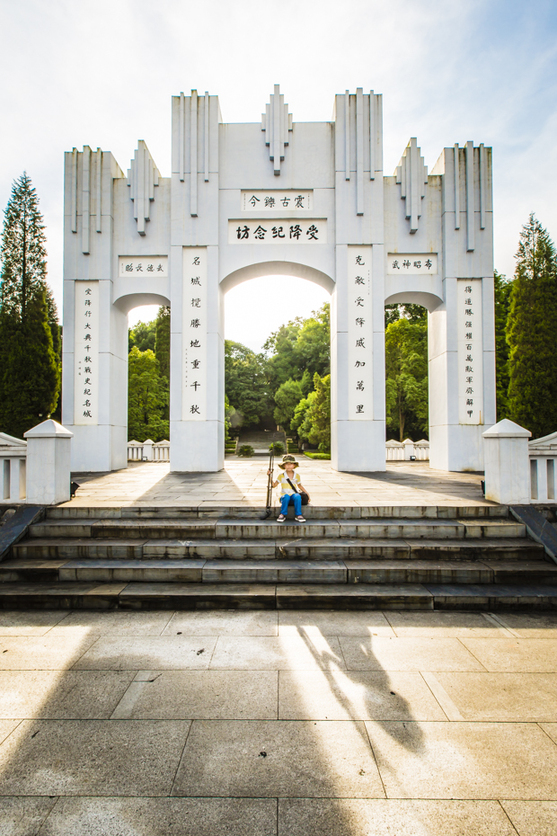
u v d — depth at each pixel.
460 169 11.01
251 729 2.69
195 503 6.25
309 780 2.29
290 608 4.46
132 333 38.53
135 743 2.58
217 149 10.81
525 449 6.09
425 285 11.12
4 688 3.13
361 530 5.55
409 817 2.07
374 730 2.68
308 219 10.88
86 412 10.98
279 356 39.66
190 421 10.78
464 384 11.05
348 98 10.71
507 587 4.71
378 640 3.82
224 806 2.14
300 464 13.98
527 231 15.10
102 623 4.17
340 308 10.77
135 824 2.04
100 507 5.98
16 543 5.39
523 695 3.04
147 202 10.97
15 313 14.61
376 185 10.75
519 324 14.91
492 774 2.33
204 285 10.85
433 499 6.53
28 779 2.31
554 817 2.07
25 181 15.15
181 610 4.45
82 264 10.98
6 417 14.08
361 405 10.79
